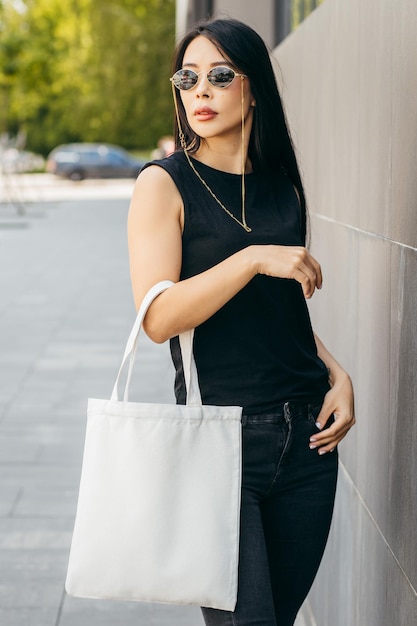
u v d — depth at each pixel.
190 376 2.45
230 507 2.40
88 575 2.38
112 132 48.84
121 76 46.78
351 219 3.46
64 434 6.92
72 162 45.53
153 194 2.46
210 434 2.40
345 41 3.62
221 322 2.49
